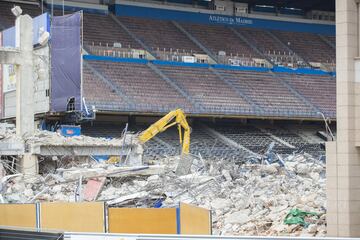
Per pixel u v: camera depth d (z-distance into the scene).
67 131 105.75
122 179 79.69
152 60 147.00
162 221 45.69
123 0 159.12
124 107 129.50
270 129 148.75
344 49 46.16
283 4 173.62
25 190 74.31
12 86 117.12
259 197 60.94
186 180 74.69
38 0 149.75
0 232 38.38
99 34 148.50
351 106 46.03
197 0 167.25
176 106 135.12
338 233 45.81
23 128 95.44
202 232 40.72
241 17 170.75
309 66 163.38
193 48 155.12
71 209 47.94
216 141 137.88
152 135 104.31
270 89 151.25
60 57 111.31
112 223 46.19
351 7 46.31
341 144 46.00
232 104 141.62
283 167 90.62
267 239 32.16
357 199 45.97
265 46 165.00
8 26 139.25
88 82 133.62
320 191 60.81
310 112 147.38
